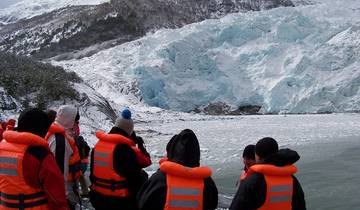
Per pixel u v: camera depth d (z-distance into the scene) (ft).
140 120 142.31
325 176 48.75
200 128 116.98
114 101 179.52
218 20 225.56
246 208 12.00
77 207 22.82
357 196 39.14
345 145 74.43
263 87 188.65
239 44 212.43
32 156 12.01
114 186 15.08
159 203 11.70
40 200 12.19
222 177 48.96
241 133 99.86
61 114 17.22
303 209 12.69
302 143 78.64
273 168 11.98
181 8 335.26
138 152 16.03
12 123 23.41
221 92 196.95
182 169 11.68
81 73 209.87
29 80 86.53
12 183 11.97
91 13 330.13
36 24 393.70
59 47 298.15
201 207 11.83
